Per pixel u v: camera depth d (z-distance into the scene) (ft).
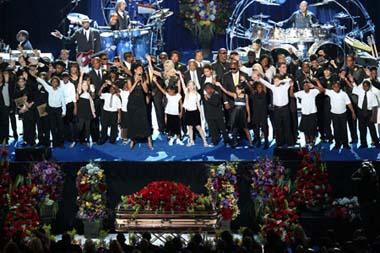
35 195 104.12
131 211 100.17
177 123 114.62
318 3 147.33
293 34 135.54
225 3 152.56
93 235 105.40
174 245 73.92
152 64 116.57
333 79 116.47
